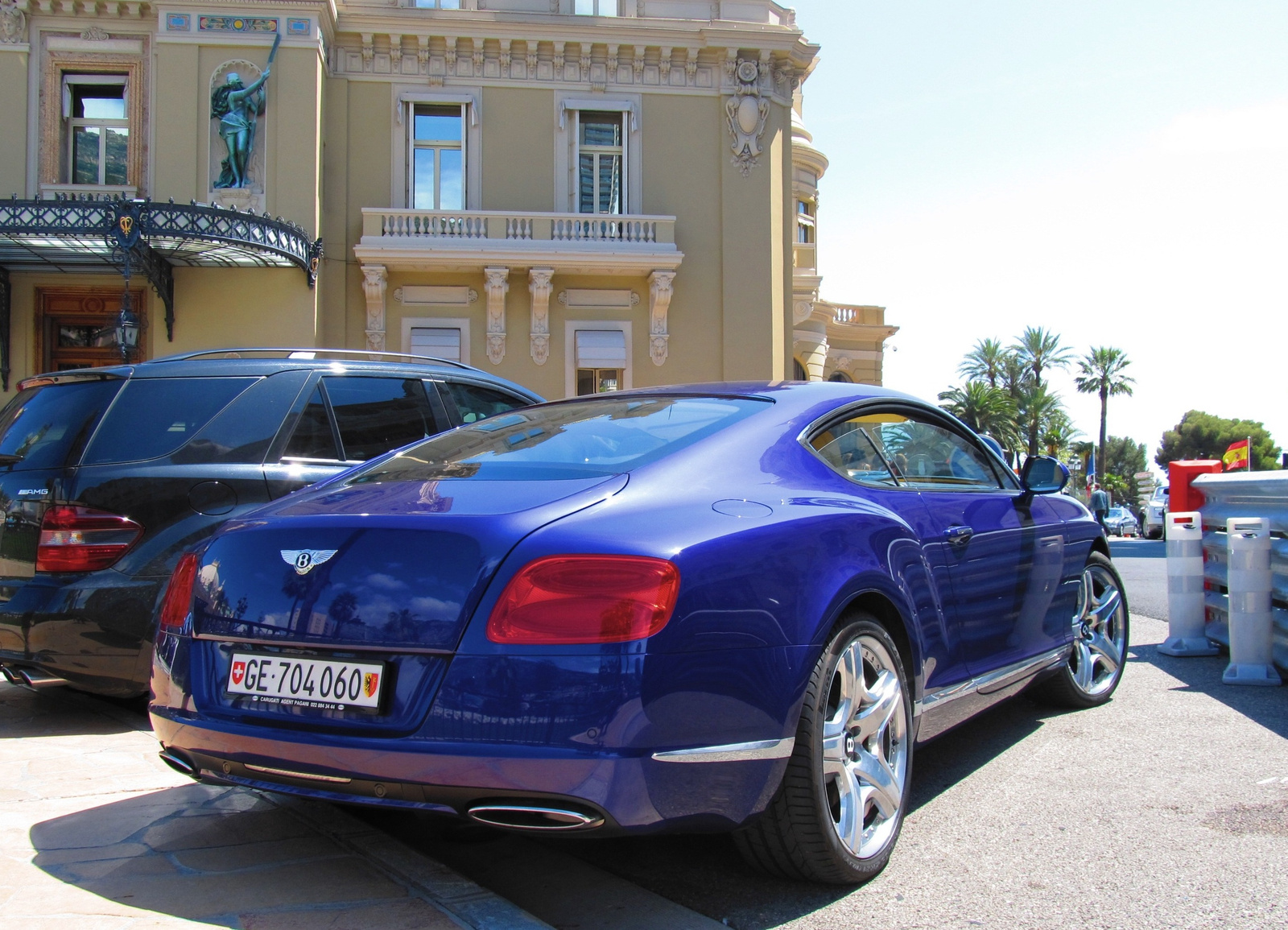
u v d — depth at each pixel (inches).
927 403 153.9
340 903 96.7
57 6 655.8
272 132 653.3
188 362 185.0
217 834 116.1
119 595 166.4
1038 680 169.0
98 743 161.2
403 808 90.1
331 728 92.2
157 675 107.5
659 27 729.6
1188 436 3922.2
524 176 725.9
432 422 207.6
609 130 738.2
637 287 728.3
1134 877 110.7
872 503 122.3
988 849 119.8
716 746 90.5
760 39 740.7
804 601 100.3
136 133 659.4
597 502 97.1
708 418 122.4
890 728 115.6
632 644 86.7
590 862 117.1
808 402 129.4
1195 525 249.6
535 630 86.5
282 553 100.4
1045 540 164.4
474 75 722.2
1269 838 121.9
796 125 965.2
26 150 653.9
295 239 625.0
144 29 660.1
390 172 714.2
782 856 102.5
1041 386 2549.2
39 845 112.0
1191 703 195.3
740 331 737.0
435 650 89.0
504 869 115.0
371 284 693.9
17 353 642.8
